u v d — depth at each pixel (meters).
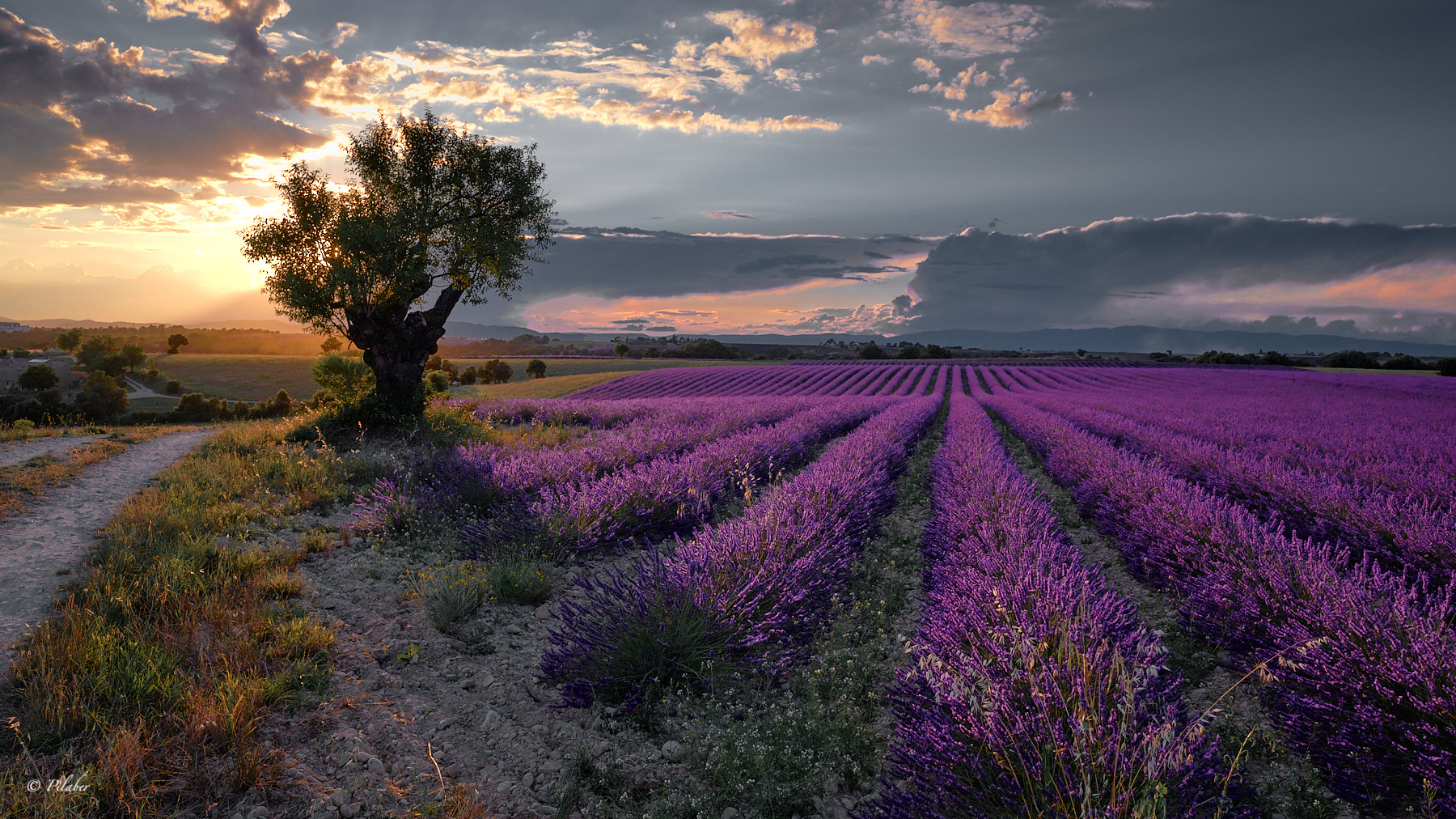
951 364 75.69
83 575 5.53
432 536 7.57
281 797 2.90
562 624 5.19
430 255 16.64
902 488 11.91
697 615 4.38
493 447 14.51
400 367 16.97
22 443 13.39
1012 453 17.16
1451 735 2.96
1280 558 4.94
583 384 53.69
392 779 3.13
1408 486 8.57
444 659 4.57
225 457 11.70
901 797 2.77
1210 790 2.74
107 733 3.14
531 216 17.66
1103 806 2.41
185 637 4.22
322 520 8.29
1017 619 3.83
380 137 16.50
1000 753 2.70
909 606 5.79
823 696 4.07
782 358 106.44
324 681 4.00
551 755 3.45
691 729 3.65
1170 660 4.55
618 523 7.41
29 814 2.58
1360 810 3.04
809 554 5.65
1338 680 3.44
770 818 2.94
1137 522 6.95
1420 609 4.21
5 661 3.88
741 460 10.71
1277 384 43.91
